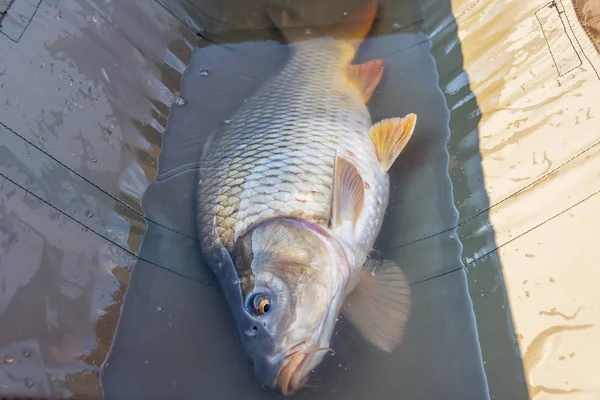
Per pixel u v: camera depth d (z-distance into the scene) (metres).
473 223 0.64
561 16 0.67
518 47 0.70
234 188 0.61
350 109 0.67
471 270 0.62
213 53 0.82
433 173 0.69
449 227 0.66
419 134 0.72
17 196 0.57
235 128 0.67
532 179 0.62
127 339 0.58
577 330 0.53
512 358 0.55
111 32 0.73
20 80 0.62
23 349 0.52
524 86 0.68
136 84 0.73
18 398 0.49
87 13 0.71
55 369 0.53
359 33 0.80
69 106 0.65
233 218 0.60
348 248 0.58
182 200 0.67
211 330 0.58
